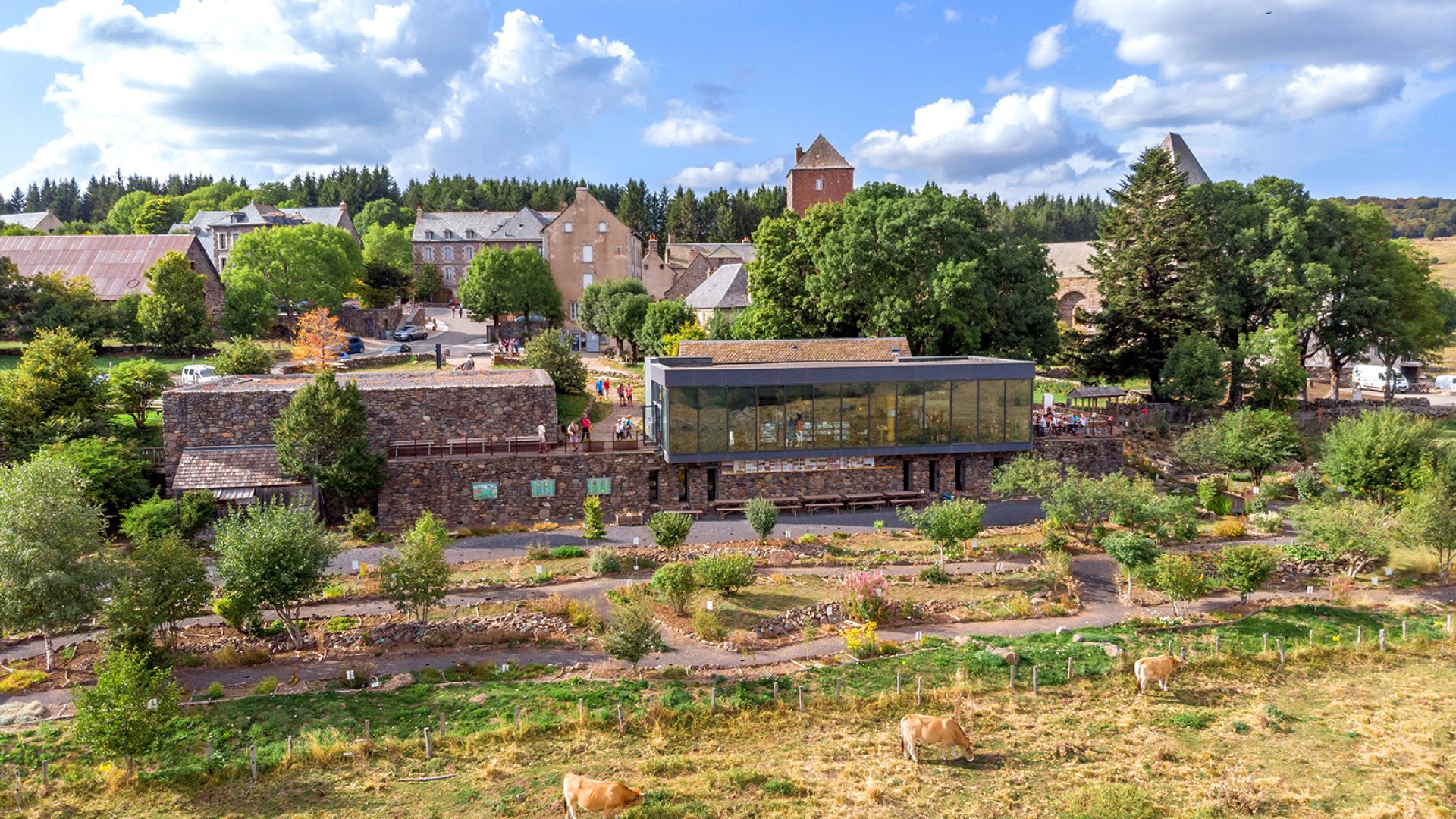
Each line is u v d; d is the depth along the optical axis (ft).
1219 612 117.29
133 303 261.44
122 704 74.08
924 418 168.96
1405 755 79.61
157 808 71.46
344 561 134.00
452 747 80.69
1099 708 90.43
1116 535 126.93
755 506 142.51
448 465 156.04
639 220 632.79
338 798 72.64
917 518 133.39
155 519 133.59
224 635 105.70
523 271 326.03
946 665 98.43
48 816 70.38
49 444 147.54
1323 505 137.59
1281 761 78.74
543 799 72.02
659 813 69.05
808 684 93.66
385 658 101.30
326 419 147.23
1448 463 151.74
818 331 229.86
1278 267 226.99
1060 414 201.67
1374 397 269.03
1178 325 226.99
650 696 90.27
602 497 161.38
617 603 116.67
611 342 341.00
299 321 272.72
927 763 78.13
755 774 74.74
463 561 136.26
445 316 411.34
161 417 182.80
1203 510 165.27
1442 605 120.78
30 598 91.09
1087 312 241.96
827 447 165.89
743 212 627.87
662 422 163.53
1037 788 73.51
